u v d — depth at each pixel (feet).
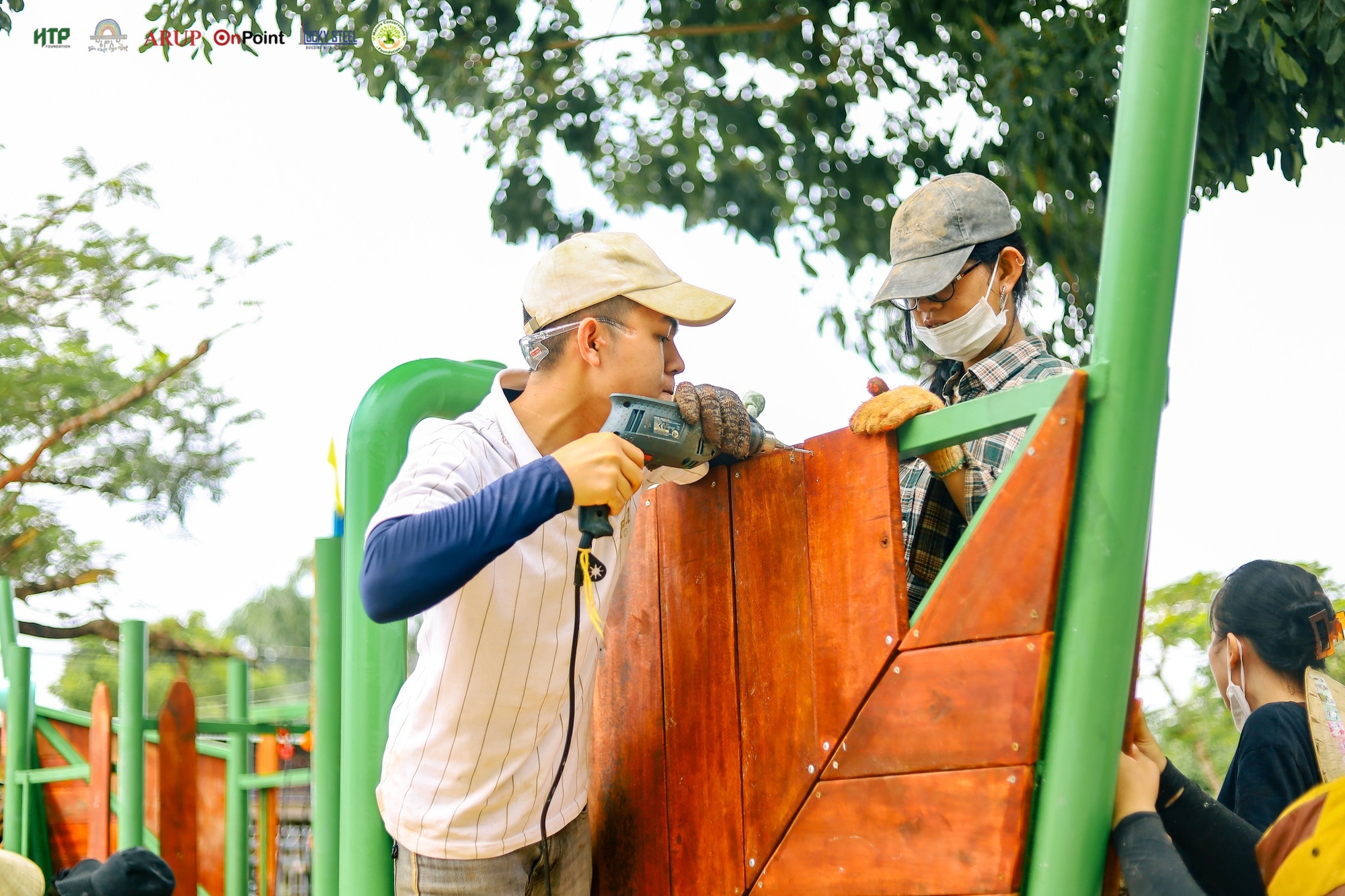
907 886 4.99
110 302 35.78
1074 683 4.60
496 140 25.81
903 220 7.20
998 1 20.21
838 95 23.71
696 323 5.79
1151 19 4.67
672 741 6.40
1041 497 4.74
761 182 24.72
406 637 7.14
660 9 23.88
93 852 13.12
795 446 5.85
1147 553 4.66
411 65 24.58
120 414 35.47
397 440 7.30
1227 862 5.44
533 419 6.10
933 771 4.96
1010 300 7.18
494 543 4.95
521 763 5.94
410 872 6.07
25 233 34.99
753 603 5.97
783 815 5.65
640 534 6.78
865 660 5.33
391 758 6.15
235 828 13.92
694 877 6.15
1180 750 17.97
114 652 35.06
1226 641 7.08
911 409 5.28
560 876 6.27
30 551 34.45
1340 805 5.39
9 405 34.45
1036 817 4.65
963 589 4.98
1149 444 4.61
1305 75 15.31
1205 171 17.06
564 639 5.89
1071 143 18.92
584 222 26.17
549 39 24.47
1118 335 4.65
